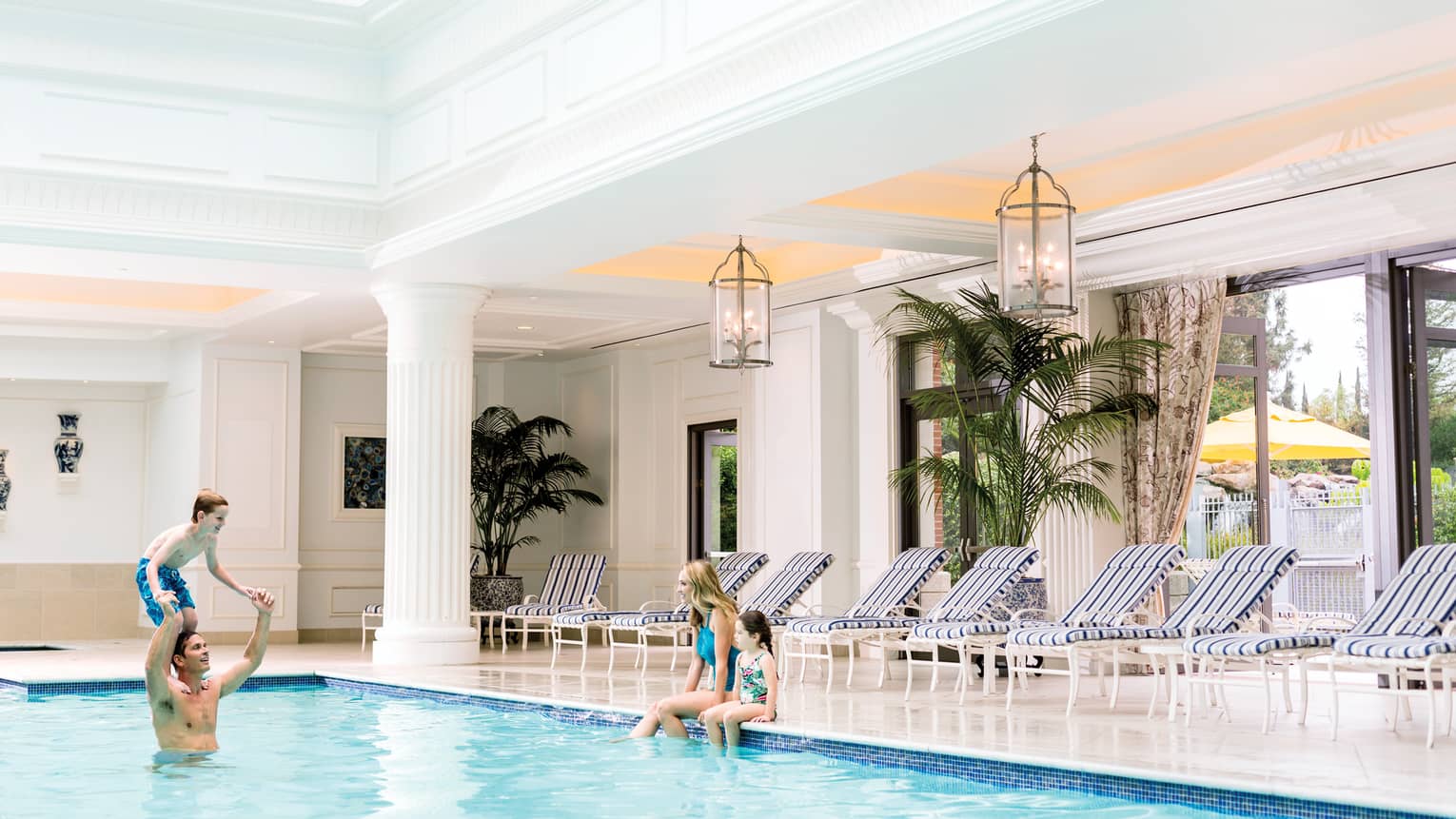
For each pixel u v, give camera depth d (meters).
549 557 17.58
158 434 16.95
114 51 10.36
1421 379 9.13
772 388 13.86
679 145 7.83
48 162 10.18
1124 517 10.72
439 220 10.37
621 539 16.42
